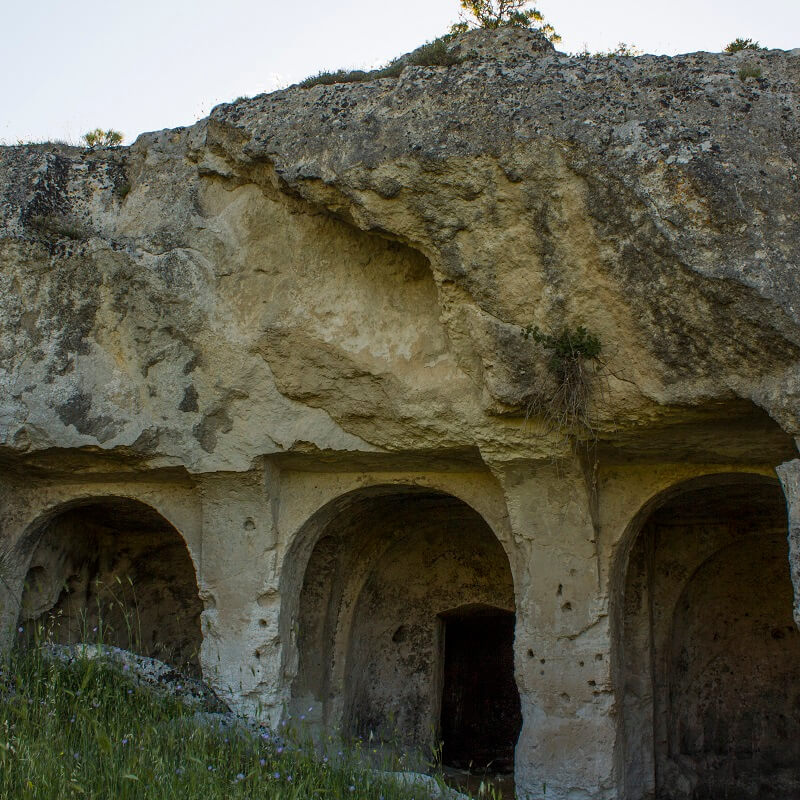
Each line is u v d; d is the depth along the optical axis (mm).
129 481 12164
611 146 8836
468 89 9430
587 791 10234
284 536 11586
